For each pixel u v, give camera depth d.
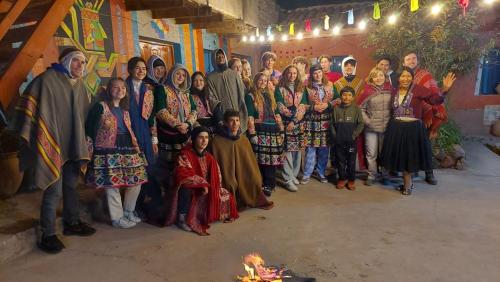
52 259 3.02
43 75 2.98
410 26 6.23
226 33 7.77
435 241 3.30
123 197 4.03
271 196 4.67
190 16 5.44
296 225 3.74
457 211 4.01
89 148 3.31
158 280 2.72
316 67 4.95
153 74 3.91
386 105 4.85
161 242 3.36
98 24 4.64
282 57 9.75
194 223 3.63
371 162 5.08
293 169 5.07
